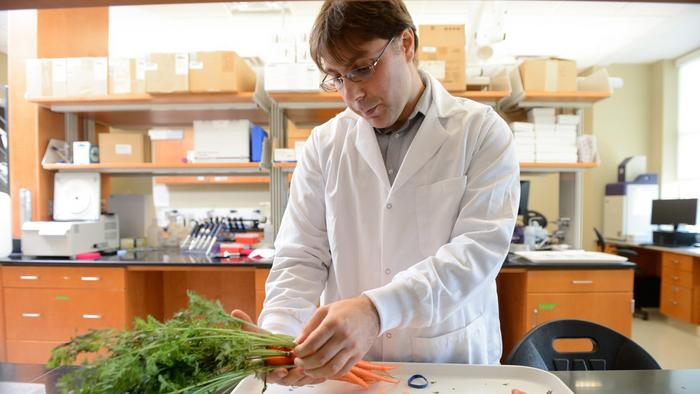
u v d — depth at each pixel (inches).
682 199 168.1
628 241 183.2
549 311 86.6
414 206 35.9
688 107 194.2
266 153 103.4
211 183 177.3
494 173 33.7
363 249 37.6
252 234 109.7
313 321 25.4
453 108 37.7
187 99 99.1
